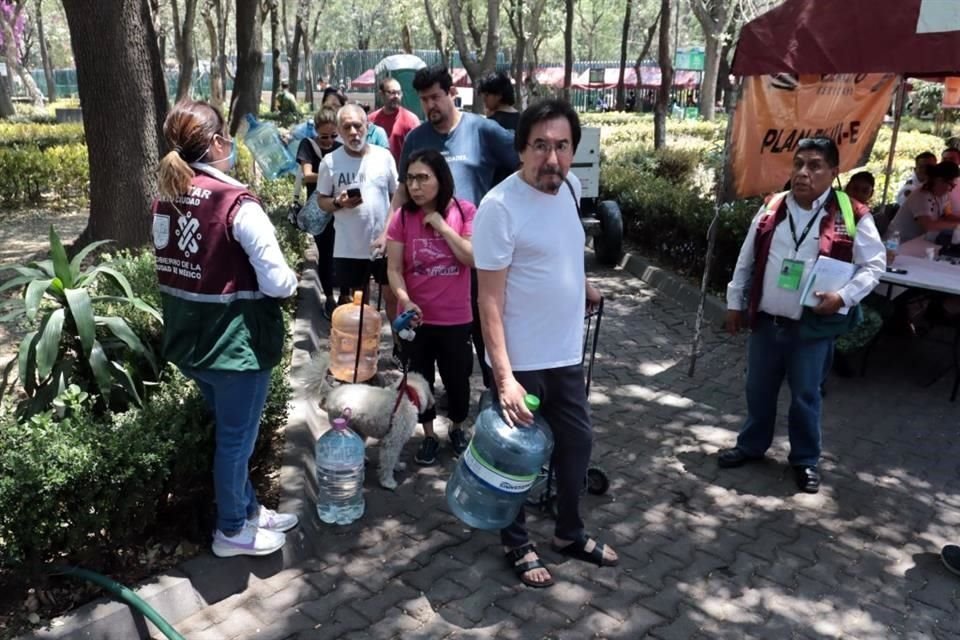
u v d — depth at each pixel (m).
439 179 3.99
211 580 3.20
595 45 61.75
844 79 6.22
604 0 47.22
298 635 3.04
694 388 5.62
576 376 3.20
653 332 6.86
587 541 3.54
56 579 3.03
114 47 7.14
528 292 3.01
